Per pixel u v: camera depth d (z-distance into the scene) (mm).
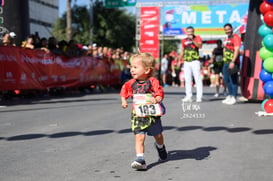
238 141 6273
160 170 4609
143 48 33812
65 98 15250
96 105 12430
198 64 13469
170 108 11336
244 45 12820
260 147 5793
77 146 6027
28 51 14219
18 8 17641
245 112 10188
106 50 21609
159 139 4879
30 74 14320
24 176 4383
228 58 12609
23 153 5570
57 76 16141
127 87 4910
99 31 38938
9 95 14031
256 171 4480
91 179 4254
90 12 36344
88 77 19000
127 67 23953
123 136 6840
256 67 12461
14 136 6918
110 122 8539
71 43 17406
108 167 4766
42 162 5031
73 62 17453
